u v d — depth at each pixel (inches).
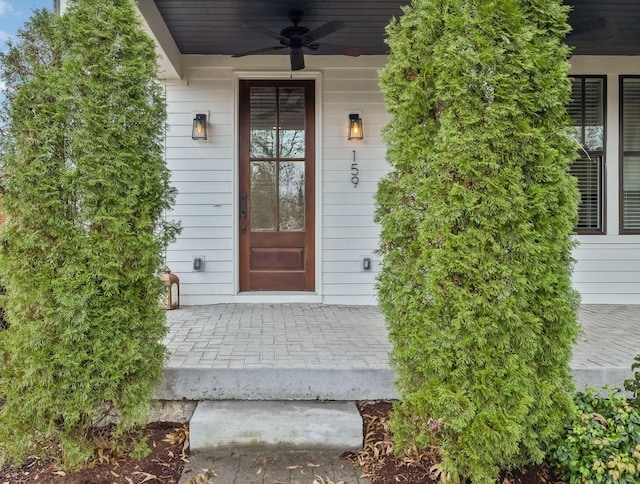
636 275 198.4
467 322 73.5
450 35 75.4
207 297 191.3
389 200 84.4
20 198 76.3
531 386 76.0
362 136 192.2
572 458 76.3
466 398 73.5
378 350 118.1
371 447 91.0
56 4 125.5
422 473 81.2
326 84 191.8
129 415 83.4
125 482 79.5
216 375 101.0
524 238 74.4
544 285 75.8
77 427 82.7
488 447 72.1
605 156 197.2
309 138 195.0
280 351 116.6
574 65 195.3
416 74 81.2
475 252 73.9
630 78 196.9
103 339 80.6
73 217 79.4
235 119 190.1
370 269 193.9
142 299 85.3
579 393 89.7
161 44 153.0
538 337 77.4
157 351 87.8
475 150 73.7
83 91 78.8
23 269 77.4
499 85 73.6
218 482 81.0
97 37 79.5
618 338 134.6
